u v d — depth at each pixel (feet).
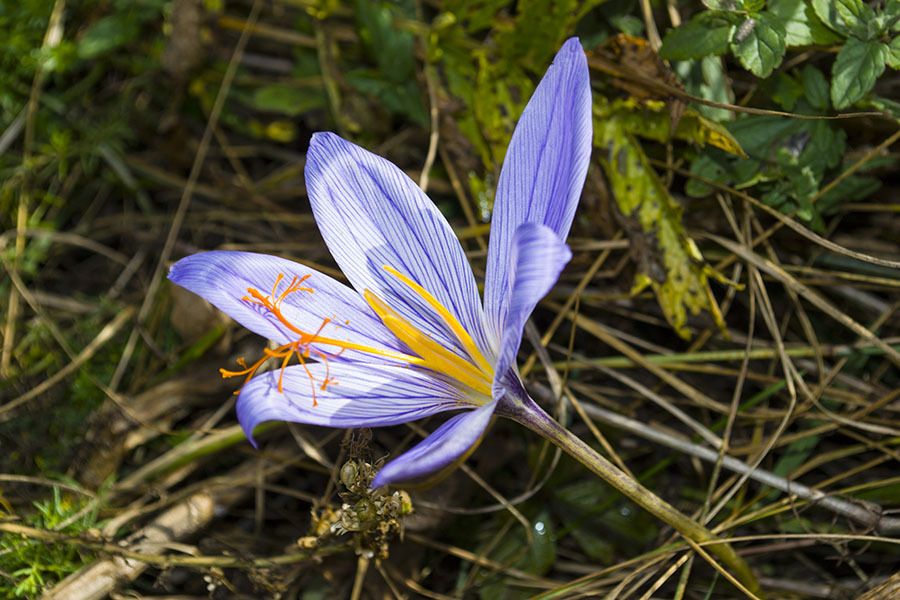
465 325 0.72
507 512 0.91
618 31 0.93
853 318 0.96
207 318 0.92
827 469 0.92
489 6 0.93
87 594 0.81
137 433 0.91
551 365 0.89
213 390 0.93
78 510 0.86
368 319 0.72
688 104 0.86
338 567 0.87
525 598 0.87
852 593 0.85
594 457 0.73
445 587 0.90
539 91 0.70
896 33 0.81
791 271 0.93
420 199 0.73
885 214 0.96
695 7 0.92
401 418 0.69
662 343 0.97
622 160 0.90
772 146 0.87
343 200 0.73
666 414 0.95
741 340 0.95
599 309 0.97
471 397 0.71
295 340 0.70
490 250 0.71
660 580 0.80
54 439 0.92
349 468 0.73
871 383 0.91
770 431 0.93
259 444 0.93
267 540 0.90
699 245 0.94
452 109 0.96
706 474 0.92
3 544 0.82
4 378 0.95
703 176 0.89
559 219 0.67
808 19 0.83
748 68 0.82
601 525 0.91
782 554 0.89
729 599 0.86
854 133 0.89
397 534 0.87
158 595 0.87
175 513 0.86
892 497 0.85
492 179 0.95
